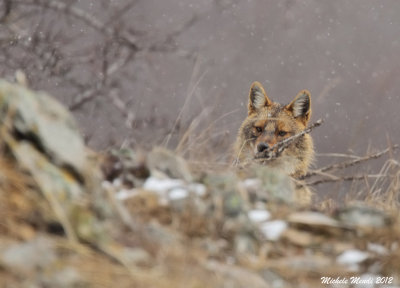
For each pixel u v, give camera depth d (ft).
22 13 61.93
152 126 56.85
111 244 21.27
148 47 64.08
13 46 59.47
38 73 59.36
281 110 51.29
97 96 61.11
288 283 22.47
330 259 23.89
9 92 24.06
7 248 19.90
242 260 22.79
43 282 19.03
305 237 24.53
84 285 19.48
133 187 26.32
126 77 64.03
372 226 25.43
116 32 62.59
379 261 23.89
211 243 23.17
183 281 20.57
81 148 24.66
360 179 35.99
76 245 20.83
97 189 23.49
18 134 23.59
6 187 21.94
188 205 24.34
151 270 20.80
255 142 49.24
